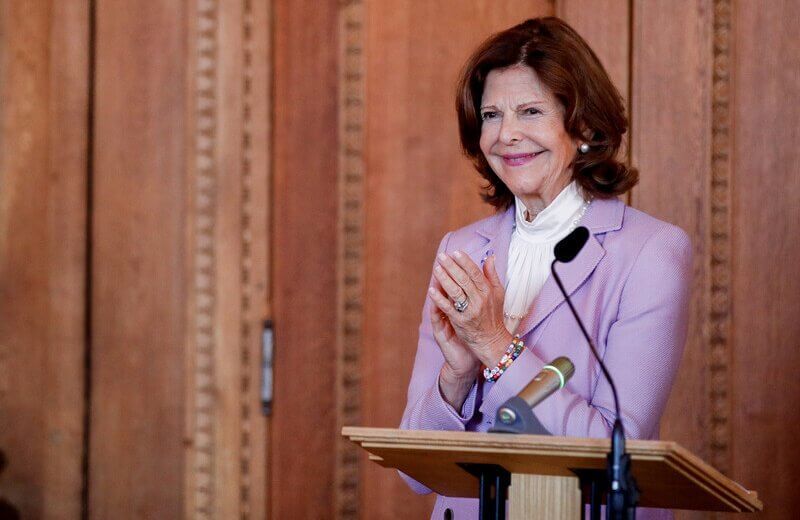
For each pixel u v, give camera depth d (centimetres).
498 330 738
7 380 1315
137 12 1312
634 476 620
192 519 1286
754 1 1195
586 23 1225
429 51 1269
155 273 1302
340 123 1277
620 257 792
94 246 1312
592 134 836
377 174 1273
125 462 1302
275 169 1284
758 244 1186
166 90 1305
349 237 1276
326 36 1281
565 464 613
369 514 1266
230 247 1285
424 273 1263
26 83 1323
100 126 1315
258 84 1286
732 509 675
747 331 1184
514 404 615
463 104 862
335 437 1273
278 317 1280
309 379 1275
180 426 1293
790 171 1182
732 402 1184
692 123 1197
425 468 680
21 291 1316
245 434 1280
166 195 1302
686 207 1195
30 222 1319
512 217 877
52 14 1322
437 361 848
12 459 1311
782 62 1188
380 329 1270
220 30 1293
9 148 1323
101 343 1309
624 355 761
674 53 1202
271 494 1276
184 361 1292
